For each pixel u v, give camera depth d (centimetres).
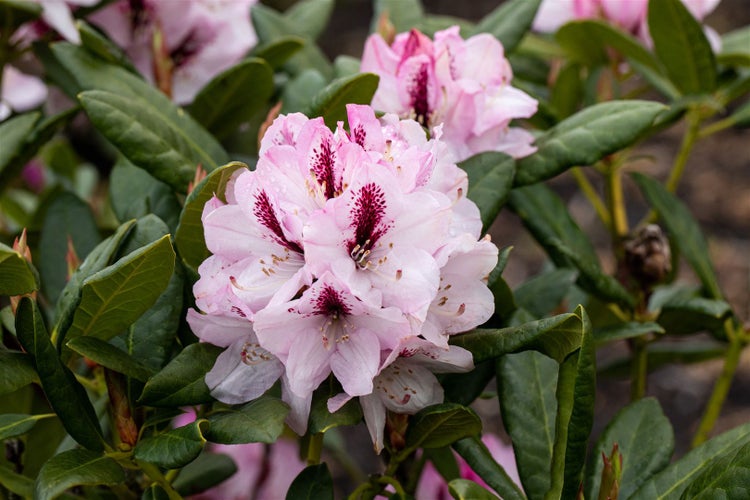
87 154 232
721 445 85
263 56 106
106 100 90
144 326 86
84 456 81
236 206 79
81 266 83
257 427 78
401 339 77
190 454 77
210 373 80
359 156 77
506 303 89
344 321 79
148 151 91
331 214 76
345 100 88
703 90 109
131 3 107
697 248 108
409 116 91
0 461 98
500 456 112
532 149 93
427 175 79
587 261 98
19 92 129
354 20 281
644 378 112
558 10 116
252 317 77
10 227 155
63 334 82
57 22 102
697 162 224
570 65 113
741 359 194
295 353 78
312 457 89
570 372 81
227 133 107
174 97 110
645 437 89
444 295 80
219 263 80
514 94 91
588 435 79
